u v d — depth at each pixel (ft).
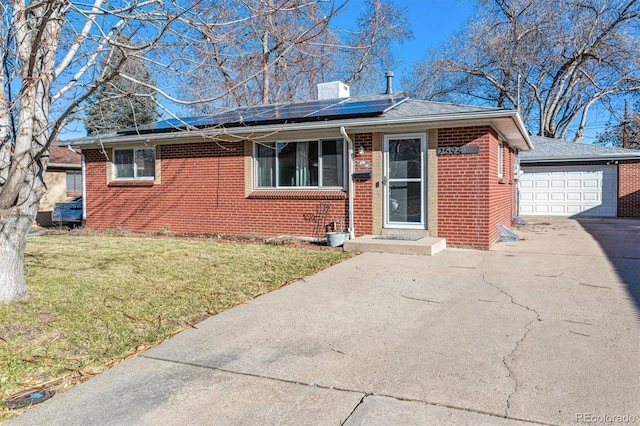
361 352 13.28
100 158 45.62
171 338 14.70
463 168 31.50
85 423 9.68
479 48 90.53
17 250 18.56
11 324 15.65
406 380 11.36
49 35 17.56
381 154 33.71
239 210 39.27
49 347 13.79
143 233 42.37
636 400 10.12
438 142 32.14
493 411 9.80
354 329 15.34
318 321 16.26
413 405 10.14
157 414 10.00
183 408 10.24
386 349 13.46
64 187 65.92
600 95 89.30
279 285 21.59
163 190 42.65
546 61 87.35
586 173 60.18
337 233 33.42
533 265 25.50
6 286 18.20
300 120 35.12
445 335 14.55
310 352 13.35
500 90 93.40
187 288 20.99
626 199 58.29
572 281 21.52
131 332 15.15
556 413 9.65
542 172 62.34
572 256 28.19
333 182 36.01
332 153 35.88
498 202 36.11
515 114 28.58
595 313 16.52
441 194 32.22
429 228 32.65
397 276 23.18
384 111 33.47
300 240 36.40
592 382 11.02
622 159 58.03
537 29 83.87
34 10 16.63
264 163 38.55
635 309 16.92
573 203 61.00
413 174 33.14
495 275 23.09
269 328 15.58
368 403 10.27
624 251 29.81
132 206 44.24
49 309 17.42
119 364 12.73
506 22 86.38
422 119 30.60
